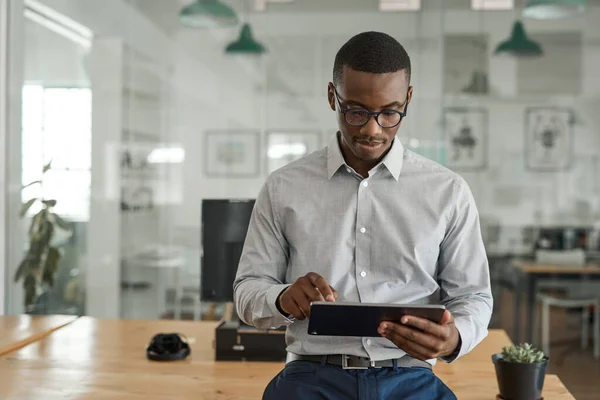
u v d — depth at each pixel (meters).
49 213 4.62
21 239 4.68
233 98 4.42
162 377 2.11
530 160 4.16
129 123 4.54
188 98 4.46
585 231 4.11
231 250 2.48
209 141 4.45
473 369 2.20
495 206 4.19
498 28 4.18
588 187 4.10
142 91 4.52
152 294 4.55
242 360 2.31
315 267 1.58
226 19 4.42
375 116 1.45
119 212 4.57
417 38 4.25
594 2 4.09
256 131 4.41
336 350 1.52
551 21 4.12
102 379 2.08
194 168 4.47
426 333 1.32
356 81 1.43
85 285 4.62
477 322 1.46
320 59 4.35
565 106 4.12
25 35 4.65
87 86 4.59
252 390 2.00
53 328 2.68
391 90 1.43
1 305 4.65
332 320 1.34
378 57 1.42
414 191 1.58
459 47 4.21
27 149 4.66
